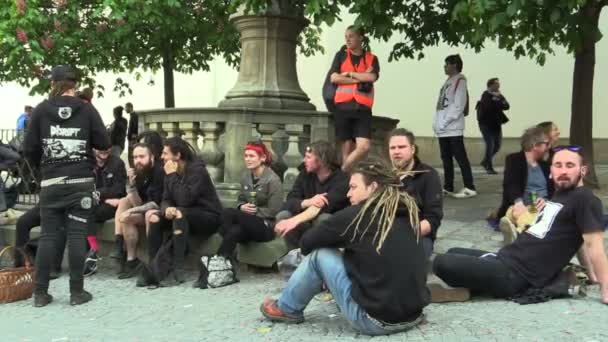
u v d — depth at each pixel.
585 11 6.75
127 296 5.05
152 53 12.21
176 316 4.41
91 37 10.70
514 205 5.73
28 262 5.29
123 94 14.88
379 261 3.64
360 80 6.74
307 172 5.49
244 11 7.17
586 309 4.14
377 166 3.79
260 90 7.43
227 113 6.64
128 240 5.75
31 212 6.24
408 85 14.91
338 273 3.73
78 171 4.85
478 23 5.96
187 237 5.48
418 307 3.76
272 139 6.79
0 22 9.62
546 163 6.00
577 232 4.36
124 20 10.50
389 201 3.71
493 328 3.81
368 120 6.82
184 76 17.14
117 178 6.30
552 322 3.89
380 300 3.63
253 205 5.54
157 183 5.91
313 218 5.12
